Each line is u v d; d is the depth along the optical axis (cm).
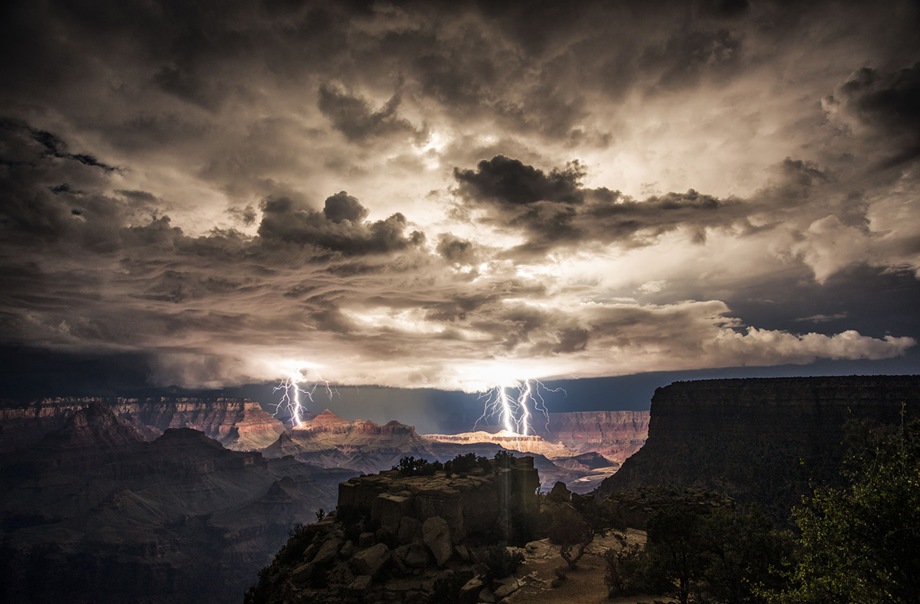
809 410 11781
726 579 4319
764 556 4234
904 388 10700
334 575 6281
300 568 6462
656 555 4834
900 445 3319
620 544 7012
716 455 12738
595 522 7781
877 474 3166
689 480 12481
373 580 6188
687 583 4688
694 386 14438
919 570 2744
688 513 4934
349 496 8125
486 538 7462
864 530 2886
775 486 10881
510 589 5775
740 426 12862
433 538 6675
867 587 2869
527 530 7744
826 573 3064
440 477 8344
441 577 6172
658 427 14975
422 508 7131
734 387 13462
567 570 6219
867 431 5475
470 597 5791
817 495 3209
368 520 7438
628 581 5416
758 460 11731
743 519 4531
